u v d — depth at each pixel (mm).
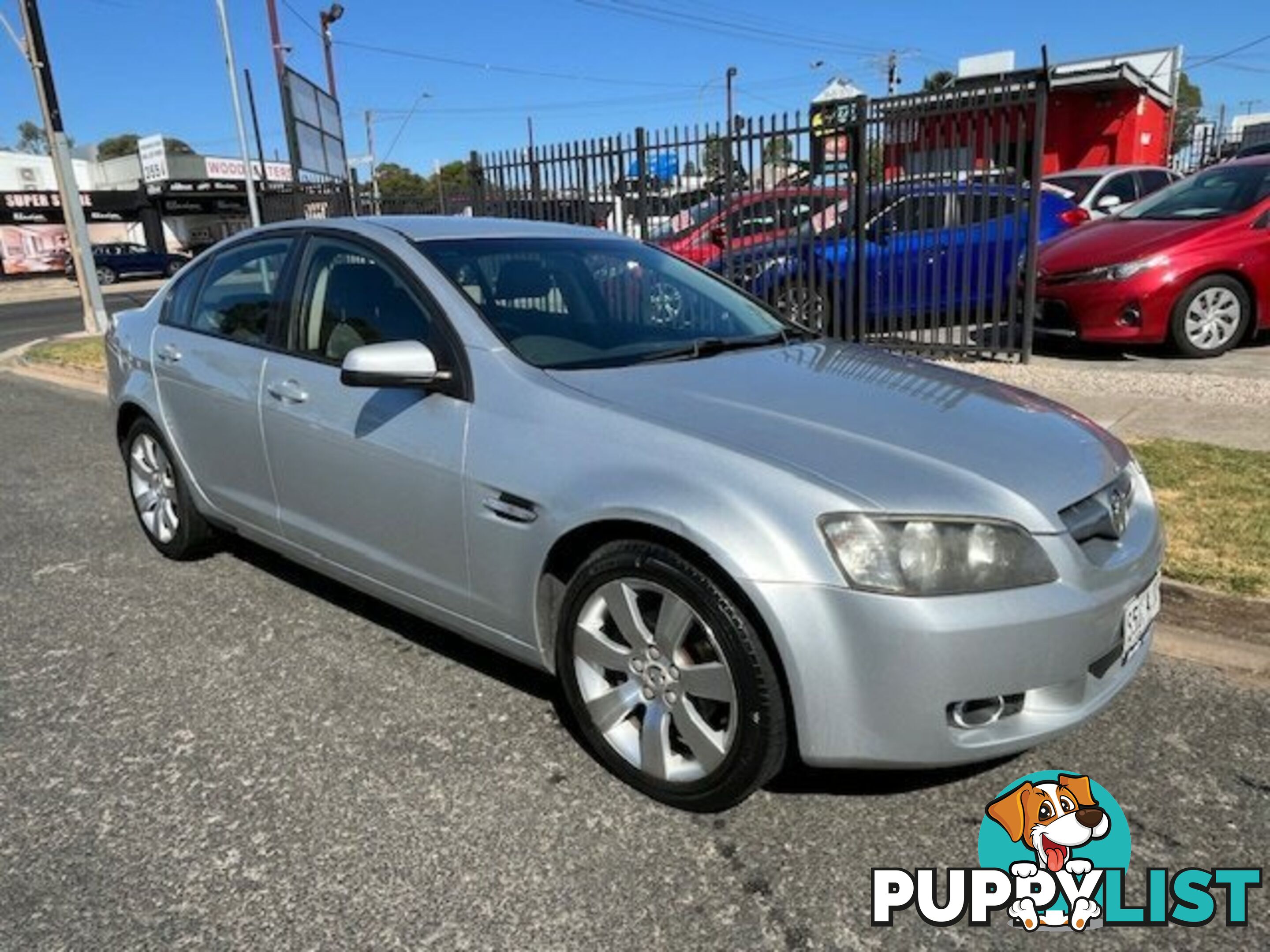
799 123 9031
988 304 8875
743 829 2727
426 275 3457
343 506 3605
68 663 3848
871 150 8766
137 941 2365
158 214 51656
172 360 4473
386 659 3787
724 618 2547
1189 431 6066
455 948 2324
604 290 3850
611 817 2791
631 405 2920
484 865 2609
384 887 2535
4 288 39344
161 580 4699
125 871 2617
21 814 2879
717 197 9727
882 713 2447
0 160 54750
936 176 8586
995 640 2426
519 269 3691
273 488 3961
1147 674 3514
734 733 2609
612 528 2795
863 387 3229
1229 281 8242
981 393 3316
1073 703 2621
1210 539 4273
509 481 2979
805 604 2443
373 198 16453
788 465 2584
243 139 22203
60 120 15688
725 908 2438
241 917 2438
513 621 3105
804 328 4242
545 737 3203
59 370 12094
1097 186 13672
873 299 9117
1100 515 2734
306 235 3986
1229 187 8758
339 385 3574
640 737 2848
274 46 21094
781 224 9336
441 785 2961
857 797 2857
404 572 3430
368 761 3102
